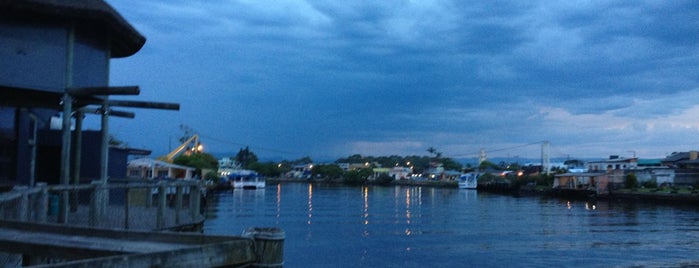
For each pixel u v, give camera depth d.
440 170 165.25
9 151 16.83
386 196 87.94
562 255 24.88
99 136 22.08
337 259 23.20
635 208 57.44
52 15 13.33
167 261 3.09
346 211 50.94
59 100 15.25
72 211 15.21
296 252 24.95
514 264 22.50
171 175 58.72
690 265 22.55
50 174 21.88
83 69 14.22
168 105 15.53
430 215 47.47
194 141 97.81
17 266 7.07
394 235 31.88
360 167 184.00
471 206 61.28
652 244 28.81
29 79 13.03
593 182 80.94
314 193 97.06
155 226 13.27
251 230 3.57
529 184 105.75
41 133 21.73
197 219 16.55
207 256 3.24
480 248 26.81
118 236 4.04
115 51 17.19
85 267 2.81
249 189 102.31
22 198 8.12
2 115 16.42
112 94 13.43
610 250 26.45
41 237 4.14
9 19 12.86
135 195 22.94
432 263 22.56
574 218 44.56
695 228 36.38
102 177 14.87
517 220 42.56
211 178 86.25
